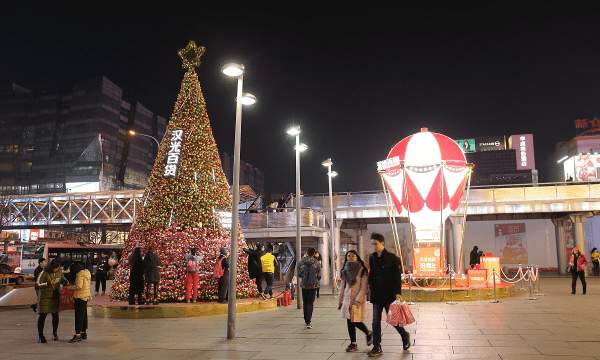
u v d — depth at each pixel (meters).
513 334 9.34
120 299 15.85
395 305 7.81
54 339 9.80
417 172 20.12
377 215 34.06
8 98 125.69
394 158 19.81
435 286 18.41
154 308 13.53
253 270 16.50
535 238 37.38
